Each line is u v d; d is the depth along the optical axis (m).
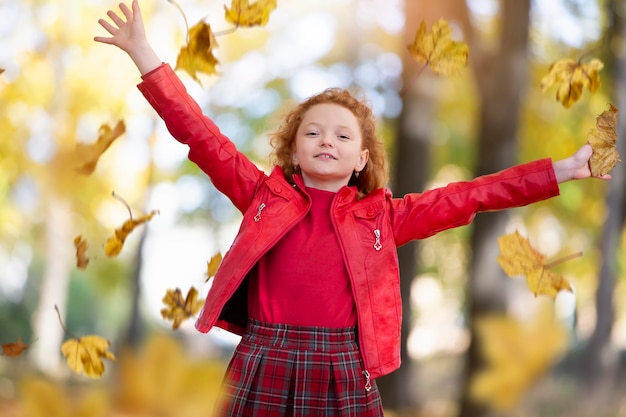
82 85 9.29
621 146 8.28
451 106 10.37
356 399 2.28
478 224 6.89
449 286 14.84
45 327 11.44
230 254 2.38
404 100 7.78
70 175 6.12
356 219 2.42
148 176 10.31
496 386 5.37
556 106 9.40
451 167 11.70
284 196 2.42
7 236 11.77
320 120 2.46
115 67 9.48
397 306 2.41
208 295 2.38
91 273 14.02
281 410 2.21
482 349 6.50
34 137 8.96
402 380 7.72
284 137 2.71
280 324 2.30
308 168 2.44
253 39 11.37
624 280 10.27
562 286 2.92
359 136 2.51
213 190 14.03
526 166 2.50
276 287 2.33
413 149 7.71
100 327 16.64
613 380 8.22
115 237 3.10
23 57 9.02
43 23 9.09
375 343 2.34
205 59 2.74
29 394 4.39
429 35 2.88
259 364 2.26
